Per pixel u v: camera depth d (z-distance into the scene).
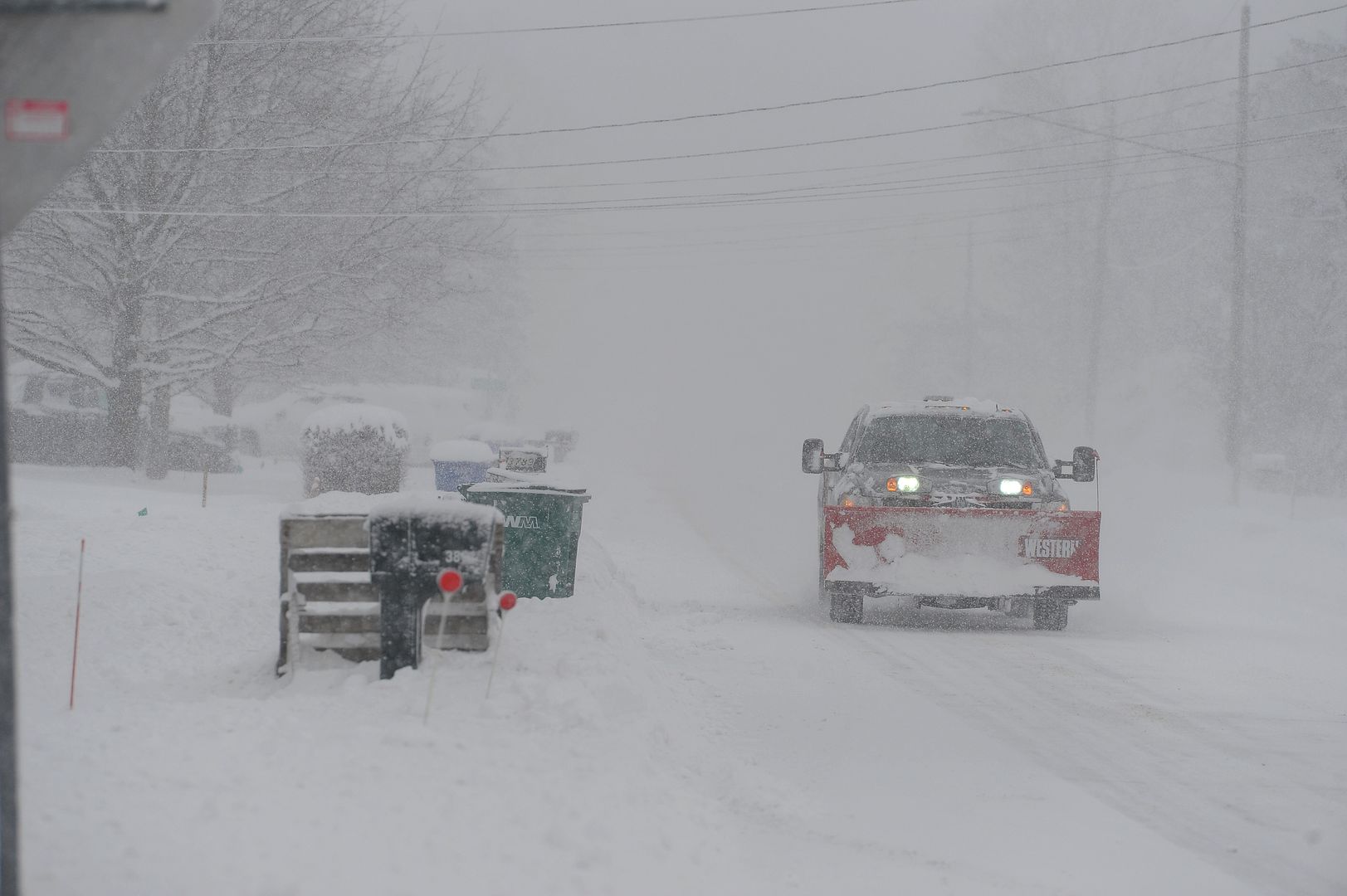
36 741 15.73
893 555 34.00
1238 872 14.95
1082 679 27.55
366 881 11.27
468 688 19.38
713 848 14.54
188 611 27.44
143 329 72.62
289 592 20.69
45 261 70.50
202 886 10.73
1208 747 21.39
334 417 52.69
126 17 10.09
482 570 19.70
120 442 71.62
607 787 15.37
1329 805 17.91
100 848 11.57
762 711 23.64
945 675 27.73
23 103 10.07
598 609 26.67
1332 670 29.19
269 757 15.27
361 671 20.38
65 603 26.78
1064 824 16.91
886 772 19.55
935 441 37.16
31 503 44.66
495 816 13.72
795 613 37.81
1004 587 33.47
